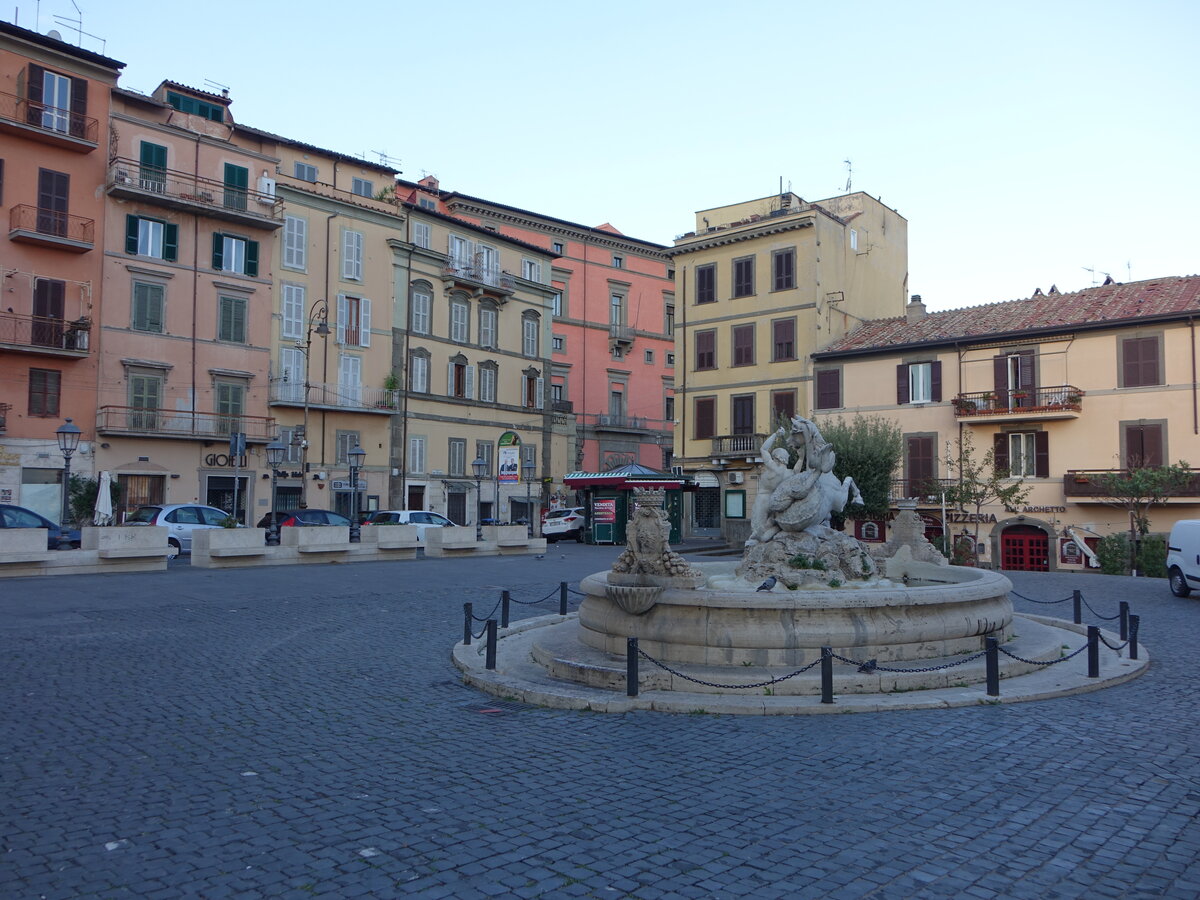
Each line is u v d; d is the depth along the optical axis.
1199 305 34.25
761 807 6.16
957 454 39.12
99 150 37.12
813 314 44.22
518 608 17.53
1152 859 5.26
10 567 20.20
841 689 9.41
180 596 17.66
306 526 26.45
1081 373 36.31
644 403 64.38
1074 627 14.48
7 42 34.78
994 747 7.67
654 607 10.45
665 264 66.12
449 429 49.94
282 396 42.16
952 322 41.66
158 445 38.06
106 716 8.54
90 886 4.78
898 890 4.83
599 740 7.99
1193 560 21.09
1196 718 8.74
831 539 12.94
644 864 5.16
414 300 48.50
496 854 5.30
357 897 4.70
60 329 35.56
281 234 42.97
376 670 11.29
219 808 6.06
